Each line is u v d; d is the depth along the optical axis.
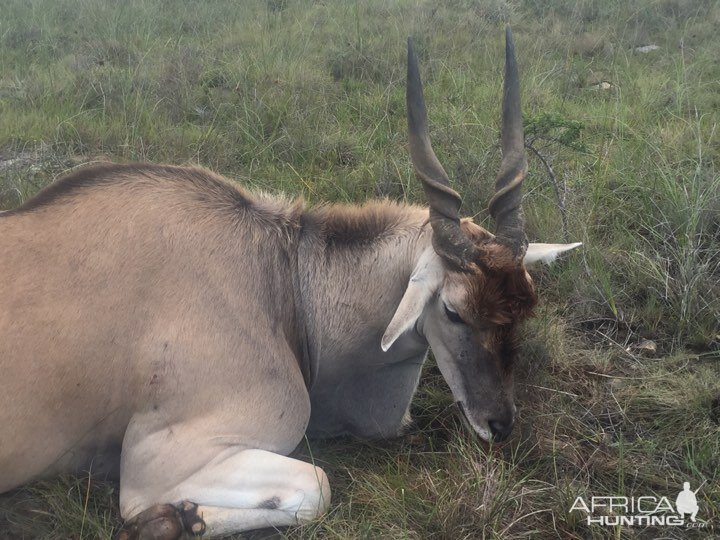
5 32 4.97
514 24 5.40
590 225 2.73
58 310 1.63
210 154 3.19
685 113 3.77
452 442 1.94
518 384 2.14
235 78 3.98
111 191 1.76
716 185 2.81
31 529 1.68
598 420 2.09
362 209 1.96
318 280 1.89
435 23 5.13
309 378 1.91
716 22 5.40
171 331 1.65
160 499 1.62
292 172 3.07
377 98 3.75
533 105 3.74
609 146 3.25
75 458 1.72
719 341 2.34
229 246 1.76
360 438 2.04
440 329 1.79
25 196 2.74
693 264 2.47
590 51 4.90
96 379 1.64
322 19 5.40
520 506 1.76
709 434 1.97
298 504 1.61
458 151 3.05
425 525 1.71
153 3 5.79
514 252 1.71
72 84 3.97
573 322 2.44
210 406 1.64
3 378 1.58
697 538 1.73
